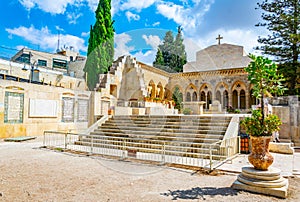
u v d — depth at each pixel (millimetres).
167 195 3863
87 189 4176
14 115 11094
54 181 4672
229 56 23812
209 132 8414
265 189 3916
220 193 3961
